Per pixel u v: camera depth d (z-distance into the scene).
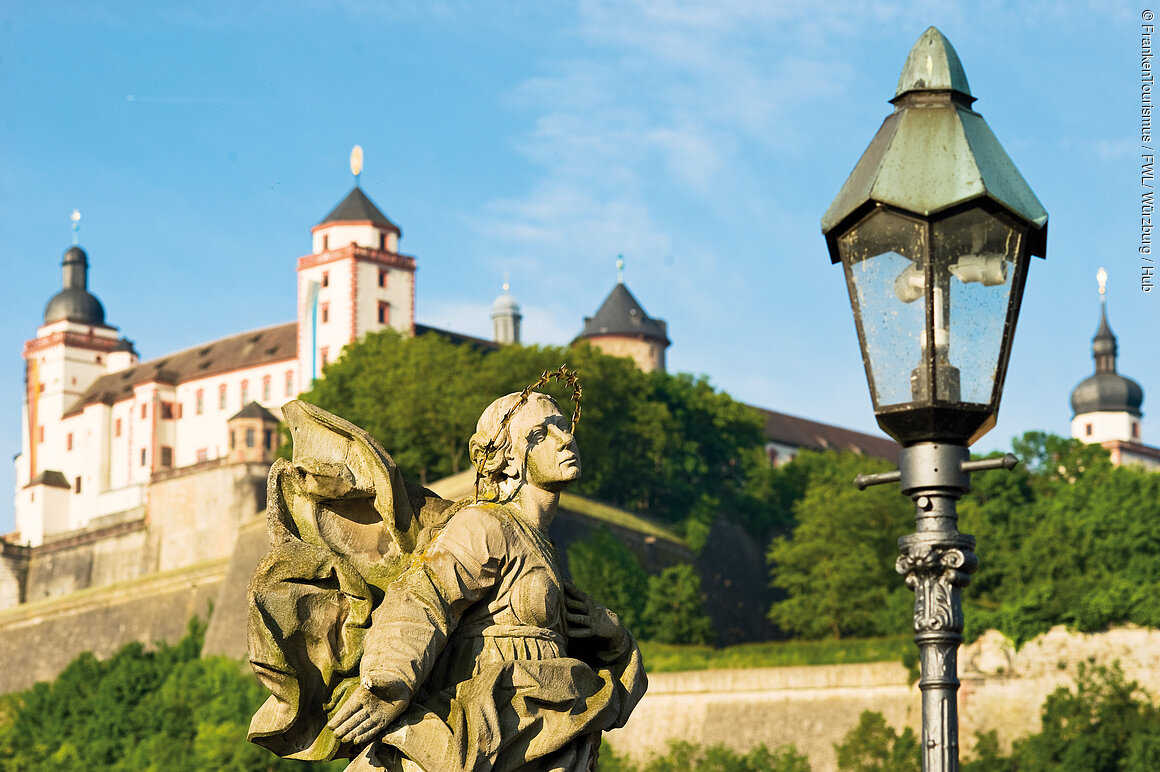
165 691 111.25
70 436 180.00
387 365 139.00
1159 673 81.81
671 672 95.62
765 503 147.50
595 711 7.62
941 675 8.48
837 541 120.06
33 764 109.69
